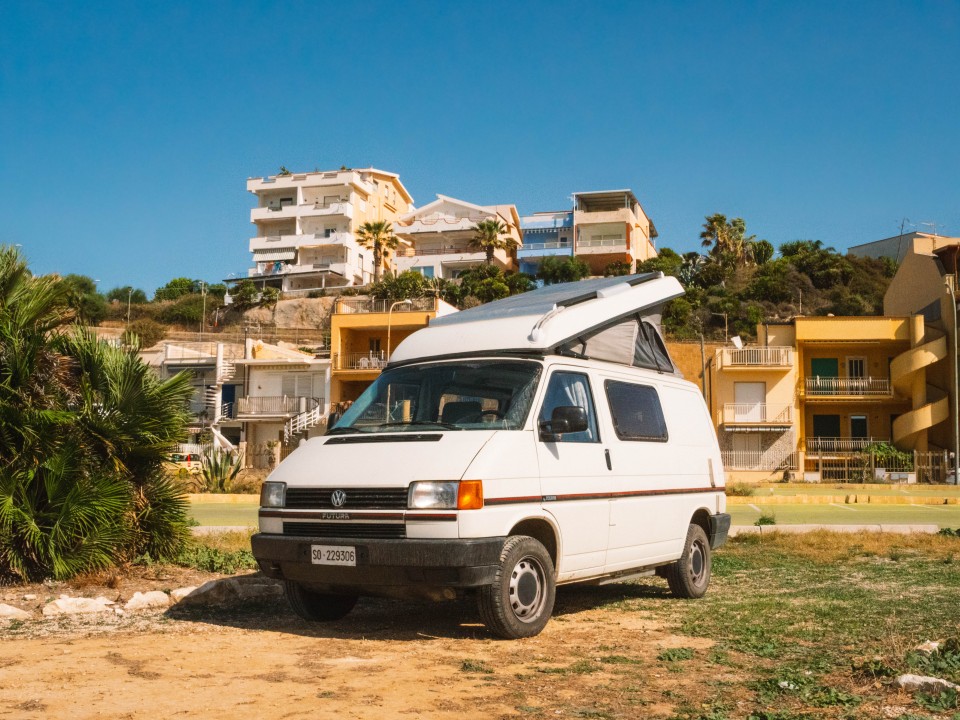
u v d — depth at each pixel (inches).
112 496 345.7
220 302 3612.2
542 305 298.2
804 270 3348.9
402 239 3720.5
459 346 297.6
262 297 3464.6
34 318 358.6
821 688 193.6
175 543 384.8
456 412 274.7
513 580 252.5
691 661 224.2
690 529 340.5
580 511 276.5
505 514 248.8
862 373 1942.7
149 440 366.9
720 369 1918.1
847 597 326.3
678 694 191.5
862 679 200.8
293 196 3720.5
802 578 384.8
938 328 1908.2
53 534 330.0
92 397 362.9
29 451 333.1
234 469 1209.4
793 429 1891.0
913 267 2047.2
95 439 358.9
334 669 214.5
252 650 237.6
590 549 281.3
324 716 172.9
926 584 359.3
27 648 237.9
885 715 173.9
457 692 193.0
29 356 344.2
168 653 232.2
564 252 3592.5
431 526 239.8
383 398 291.3
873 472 1728.6
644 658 228.4
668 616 296.0
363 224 3673.7
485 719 172.9
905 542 511.8
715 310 3011.8
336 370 2043.6
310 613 280.8
